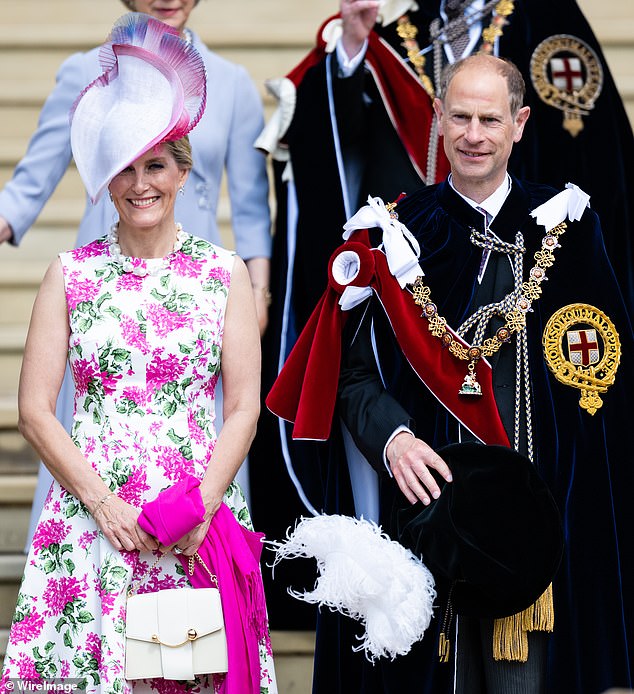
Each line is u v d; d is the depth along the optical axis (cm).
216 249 1436
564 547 1402
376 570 1334
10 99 2466
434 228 1447
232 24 2534
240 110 1878
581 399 1417
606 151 1828
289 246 1847
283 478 1853
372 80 1816
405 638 1334
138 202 1389
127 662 1319
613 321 1433
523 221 1435
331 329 1452
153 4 1814
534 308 1423
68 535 1361
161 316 1389
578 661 1393
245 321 1427
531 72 1820
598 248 1452
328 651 1475
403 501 1414
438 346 1415
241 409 1414
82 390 1392
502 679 1388
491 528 1334
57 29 2503
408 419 1409
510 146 1409
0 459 2116
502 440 1391
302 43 2494
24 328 2336
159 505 1321
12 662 1351
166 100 1388
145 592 1355
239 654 1330
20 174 1834
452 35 1809
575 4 1861
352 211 1803
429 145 1783
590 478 1409
